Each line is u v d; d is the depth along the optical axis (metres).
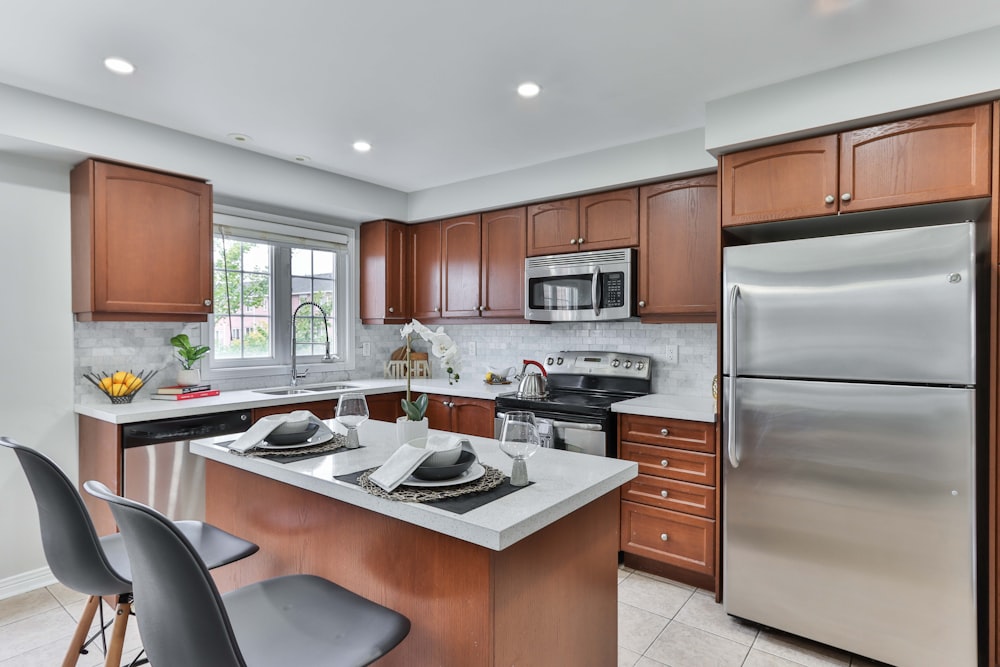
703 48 2.02
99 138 2.60
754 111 2.35
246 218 3.57
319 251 4.11
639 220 3.15
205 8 1.76
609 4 1.74
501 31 1.91
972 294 1.81
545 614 1.40
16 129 2.36
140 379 2.96
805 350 2.13
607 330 3.65
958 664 1.85
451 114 2.66
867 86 2.08
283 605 1.31
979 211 2.07
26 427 2.68
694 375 3.29
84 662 2.04
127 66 2.16
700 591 2.69
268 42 1.98
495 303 3.81
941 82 1.94
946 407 1.85
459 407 3.69
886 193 2.08
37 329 2.71
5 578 2.61
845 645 2.06
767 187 2.35
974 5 1.72
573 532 1.51
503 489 1.39
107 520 2.62
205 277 3.05
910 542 1.93
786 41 1.96
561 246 3.46
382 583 1.48
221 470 2.04
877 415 1.98
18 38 1.94
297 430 1.86
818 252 2.11
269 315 3.81
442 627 1.33
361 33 1.92
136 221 2.78
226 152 3.10
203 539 1.70
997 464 1.87
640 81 2.29
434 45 2.00
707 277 2.89
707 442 2.64
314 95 2.44
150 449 2.61
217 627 0.91
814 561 2.13
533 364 3.77
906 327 1.93
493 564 1.22
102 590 1.44
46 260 2.73
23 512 2.67
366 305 4.29
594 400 3.20
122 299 2.73
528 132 2.92
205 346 3.36
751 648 2.18
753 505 2.27
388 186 4.06
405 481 1.42
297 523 1.74
